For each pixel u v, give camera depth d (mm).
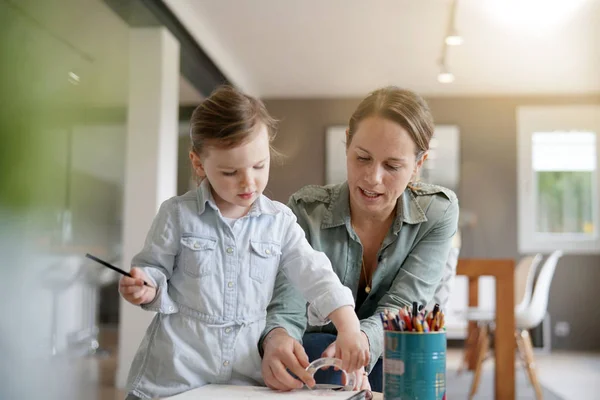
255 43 5555
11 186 1758
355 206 1551
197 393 1079
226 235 1218
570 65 5953
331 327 1604
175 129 4703
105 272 5383
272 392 1098
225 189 1149
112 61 4727
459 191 6848
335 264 1590
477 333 4930
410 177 1422
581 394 4137
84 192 5199
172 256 1209
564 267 6715
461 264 2811
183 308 1194
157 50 4418
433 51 5656
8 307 3688
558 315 6676
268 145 1178
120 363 4223
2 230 3525
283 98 7180
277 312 1328
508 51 5609
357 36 5340
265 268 1239
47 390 3496
